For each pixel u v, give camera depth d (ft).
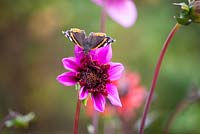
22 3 11.94
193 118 9.09
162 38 11.27
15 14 12.10
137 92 5.51
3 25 12.18
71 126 11.78
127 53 11.27
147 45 11.23
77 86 3.86
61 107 11.92
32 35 12.27
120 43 11.27
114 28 11.12
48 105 12.10
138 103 5.51
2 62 12.37
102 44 3.77
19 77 12.44
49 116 12.00
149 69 11.13
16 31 12.28
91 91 3.85
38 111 12.14
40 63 12.39
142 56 11.23
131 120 5.50
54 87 12.16
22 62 12.41
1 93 12.34
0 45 12.35
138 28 11.30
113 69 3.91
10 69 12.48
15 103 12.32
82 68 3.86
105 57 3.92
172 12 11.44
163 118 8.34
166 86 10.89
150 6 11.51
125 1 5.13
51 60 12.34
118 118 5.60
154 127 8.29
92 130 4.83
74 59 3.86
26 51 12.37
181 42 11.43
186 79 10.94
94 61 3.89
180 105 5.29
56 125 11.91
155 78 4.19
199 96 5.21
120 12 5.12
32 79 12.38
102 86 3.86
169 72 10.93
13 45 12.37
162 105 10.72
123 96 5.47
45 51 12.32
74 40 3.76
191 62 11.19
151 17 11.41
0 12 12.05
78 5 11.38
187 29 11.56
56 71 12.32
